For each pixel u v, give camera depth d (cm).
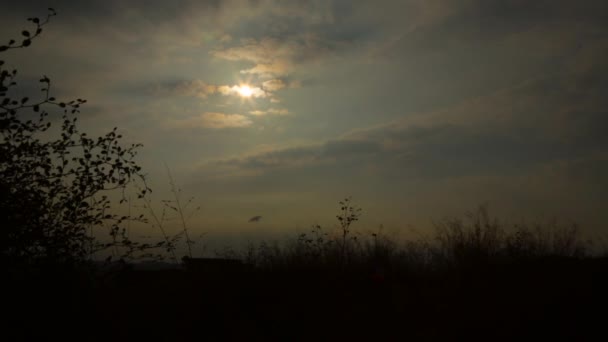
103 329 662
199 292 834
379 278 1005
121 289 797
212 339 725
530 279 965
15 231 571
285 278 917
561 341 719
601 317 786
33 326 587
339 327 788
